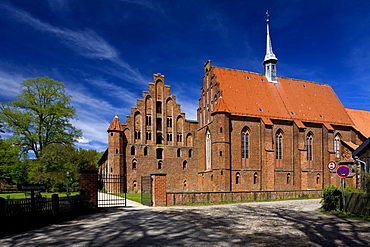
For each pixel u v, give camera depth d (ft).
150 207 81.82
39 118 143.33
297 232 45.52
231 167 162.40
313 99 204.13
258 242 38.78
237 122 167.84
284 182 172.76
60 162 132.57
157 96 185.68
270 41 205.67
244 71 195.52
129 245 37.11
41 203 54.95
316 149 187.73
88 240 40.01
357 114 214.48
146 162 176.65
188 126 190.29
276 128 177.06
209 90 183.73
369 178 66.08
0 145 113.19
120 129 171.63
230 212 70.64
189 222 54.90
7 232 45.52
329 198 71.72
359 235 43.50
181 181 183.32
